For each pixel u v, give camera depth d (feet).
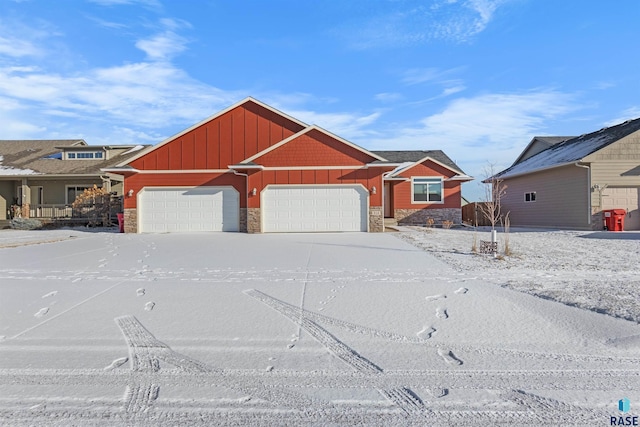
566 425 7.80
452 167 72.33
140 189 53.98
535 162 70.59
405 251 31.53
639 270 22.48
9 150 84.64
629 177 53.52
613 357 10.99
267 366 10.63
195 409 8.48
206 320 14.29
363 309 15.42
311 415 8.23
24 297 17.47
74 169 71.87
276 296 17.35
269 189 51.55
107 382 9.70
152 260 27.78
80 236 49.14
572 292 17.07
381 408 8.50
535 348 11.66
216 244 38.01
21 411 8.34
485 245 30.12
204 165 54.39
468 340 12.31
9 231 59.93
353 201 51.29
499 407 8.50
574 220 56.80
